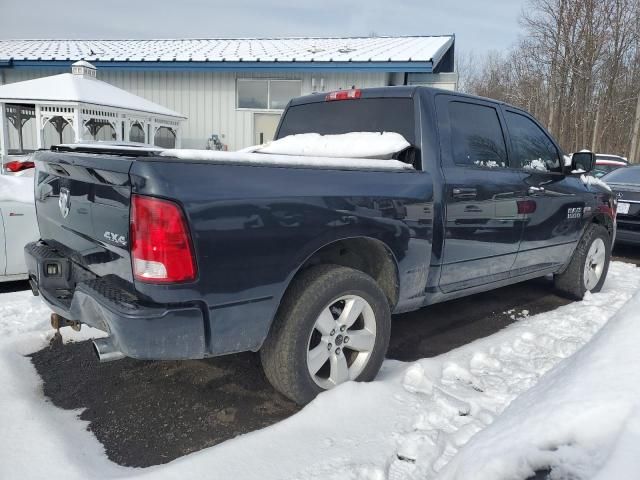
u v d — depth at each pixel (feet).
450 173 11.67
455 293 12.56
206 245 7.72
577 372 6.33
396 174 10.52
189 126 51.52
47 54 53.31
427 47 52.37
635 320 7.16
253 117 50.39
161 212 7.38
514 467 5.10
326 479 7.38
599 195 17.42
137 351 7.52
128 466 7.87
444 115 12.14
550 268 15.99
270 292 8.49
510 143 14.11
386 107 12.42
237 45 60.03
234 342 8.29
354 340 9.91
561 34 100.48
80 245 9.37
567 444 5.16
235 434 8.79
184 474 7.45
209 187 7.77
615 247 30.22
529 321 14.94
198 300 7.79
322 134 13.82
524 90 129.29
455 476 5.54
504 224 13.23
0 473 7.51
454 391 10.16
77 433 8.75
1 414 9.05
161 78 51.21
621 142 113.19
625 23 98.02
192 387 10.41
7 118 40.04
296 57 48.39
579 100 101.86
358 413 9.09
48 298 9.70
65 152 10.00
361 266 11.09
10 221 15.76
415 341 13.53
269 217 8.37
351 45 56.75
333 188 9.27
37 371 11.04
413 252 10.77
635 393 5.39
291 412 9.52
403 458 7.97
